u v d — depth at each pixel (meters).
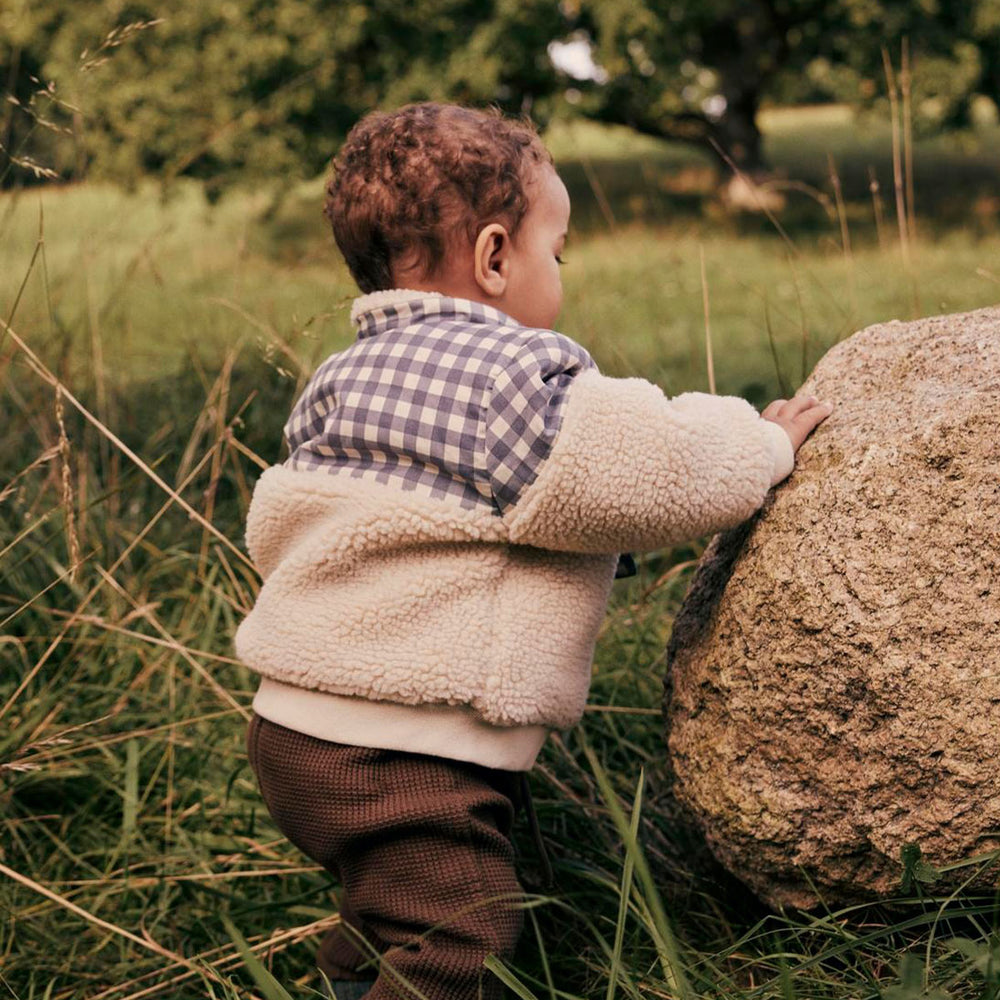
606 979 1.61
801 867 1.48
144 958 1.86
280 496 1.58
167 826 2.08
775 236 10.44
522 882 1.85
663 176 15.05
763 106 14.91
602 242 10.06
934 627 1.35
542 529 1.45
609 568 1.62
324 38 10.25
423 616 1.50
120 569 2.66
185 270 8.34
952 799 1.34
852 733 1.40
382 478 1.51
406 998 1.45
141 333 5.12
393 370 1.52
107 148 10.35
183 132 10.42
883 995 1.25
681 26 11.28
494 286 1.61
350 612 1.51
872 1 10.88
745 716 1.49
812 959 1.38
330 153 10.73
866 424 1.49
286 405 3.31
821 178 14.05
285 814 1.58
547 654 1.53
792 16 12.15
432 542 1.50
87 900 1.97
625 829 1.27
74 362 3.34
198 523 2.83
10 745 2.16
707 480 1.44
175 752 2.28
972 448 1.37
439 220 1.59
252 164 10.59
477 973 1.45
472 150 1.59
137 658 2.47
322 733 1.52
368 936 1.62
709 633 1.57
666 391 3.24
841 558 1.40
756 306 6.82
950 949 1.38
